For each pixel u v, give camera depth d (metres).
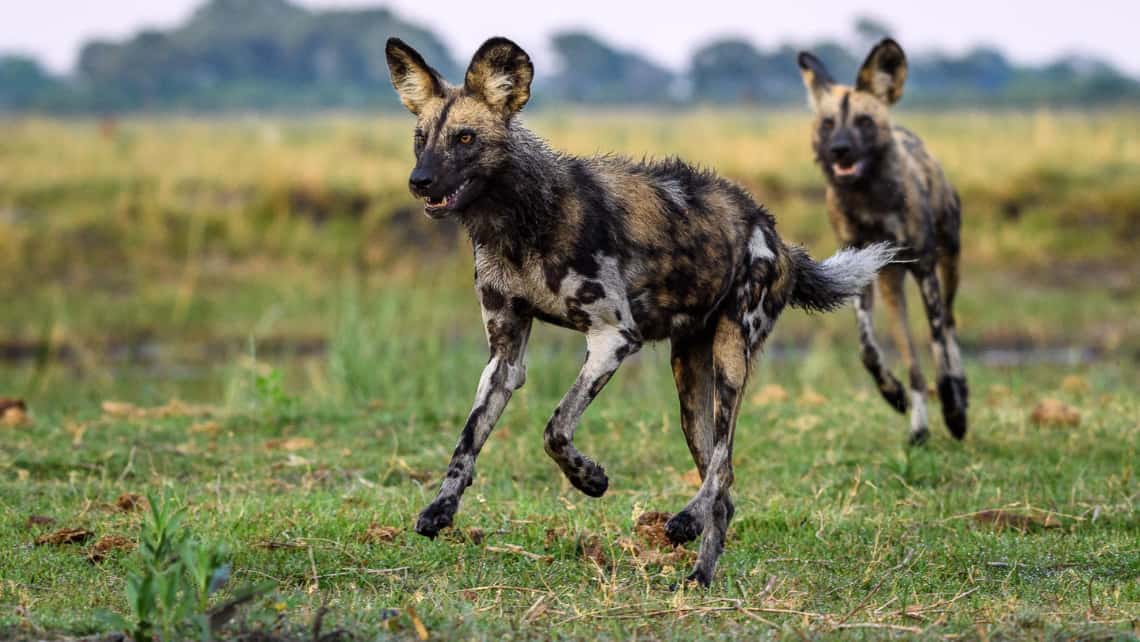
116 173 79.06
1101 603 17.14
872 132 29.36
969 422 30.62
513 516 21.44
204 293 62.50
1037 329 57.59
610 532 20.16
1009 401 33.91
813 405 32.91
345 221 71.00
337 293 62.41
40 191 75.25
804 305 21.59
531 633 15.45
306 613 15.84
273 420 30.47
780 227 69.12
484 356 40.59
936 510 22.92
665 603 16.69
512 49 18.34
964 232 70.06
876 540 19.80
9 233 66.38
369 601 16.75
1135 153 82.88
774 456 27.33
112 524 20.69
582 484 18.23
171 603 14.24
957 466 26.36
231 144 97.44
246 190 75.75
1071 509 22.77
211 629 14.15
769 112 191.00
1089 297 62.16
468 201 18.27
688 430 20.31
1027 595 17.69
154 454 26.91
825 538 20.89
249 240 68.62
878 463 26.28
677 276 19.33
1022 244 68.50
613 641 15.16
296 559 18.80
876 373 29.77
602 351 18.52
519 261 18.53
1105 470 25.73
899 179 29.45
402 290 62.41
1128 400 33.25
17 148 94.69
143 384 47.50
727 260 19.67
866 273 21.61
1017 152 83.12
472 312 60.19
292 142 99.75
